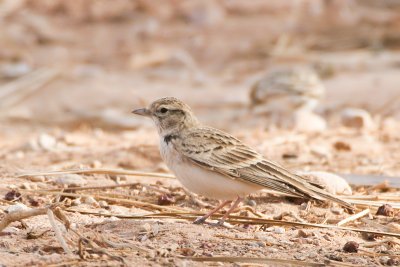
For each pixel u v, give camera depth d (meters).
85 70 25.23
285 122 18.45
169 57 26.44
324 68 24.58
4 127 20.09
